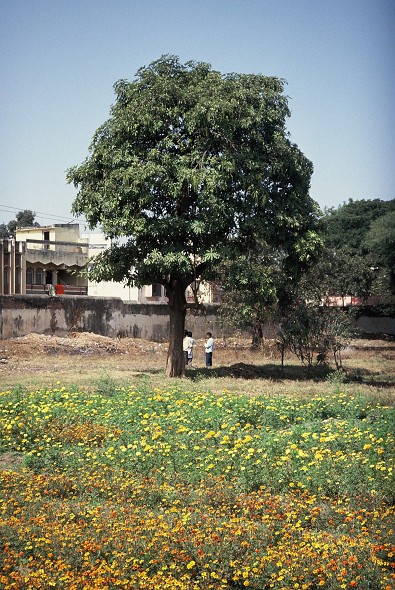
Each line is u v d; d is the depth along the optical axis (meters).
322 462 10.30
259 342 37.22
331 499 9.27
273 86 23.39
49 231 55.94
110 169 22.97
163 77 22.95
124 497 9.53
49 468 11.16
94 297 38.16
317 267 39.50
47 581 6.80
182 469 10.70
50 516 8.48
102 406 15.53
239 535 7.48
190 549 7.24
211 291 44.28
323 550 7.16
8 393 16.86
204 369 27.14
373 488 9.25
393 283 48.41
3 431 13.38
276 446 11.20
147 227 22.22
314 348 26.28
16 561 7.30
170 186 21.84
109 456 11.27
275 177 23.23
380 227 48.06
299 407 15.38
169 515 8.49
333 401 16.22
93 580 6.75
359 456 10.50
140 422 13.55
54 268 51.47
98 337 36.69
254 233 23.25
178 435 12.43
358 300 48.94
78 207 23.62
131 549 7.33
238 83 22.77
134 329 40.28
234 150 22.52
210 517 8.33
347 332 26.73
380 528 7.90
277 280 24.11
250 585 6.77
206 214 22.03
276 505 8.75
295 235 23.41
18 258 42.69
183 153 22.62
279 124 23.41
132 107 22.61
